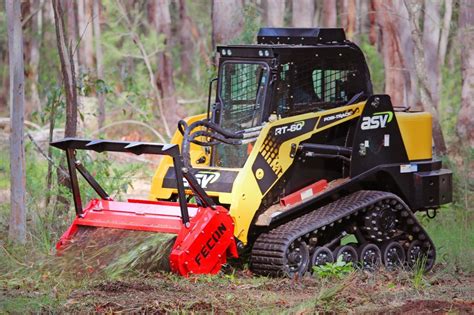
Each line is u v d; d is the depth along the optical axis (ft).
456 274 38.60
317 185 38.52
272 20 83.41
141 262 35.32
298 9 80.43
